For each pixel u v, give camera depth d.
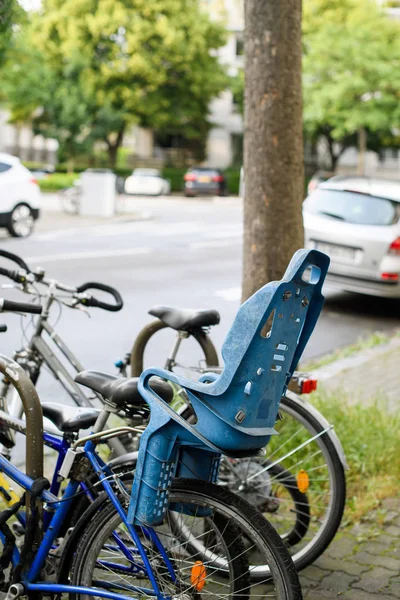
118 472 3.10
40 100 43.56
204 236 20.73
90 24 45.44
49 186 39.56
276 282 2.74
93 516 3.08
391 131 45.69
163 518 2.95
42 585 3.13
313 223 11.86
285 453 4.57
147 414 3.19
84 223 23.03
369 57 39.00
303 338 3.04
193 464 3.03
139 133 52.53
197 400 2.85
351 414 5.55
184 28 46.84
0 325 3.67
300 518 4.07
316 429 3.95
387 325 11.05
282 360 2.90
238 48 52.47
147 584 3.11
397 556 4.14
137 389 3.06
